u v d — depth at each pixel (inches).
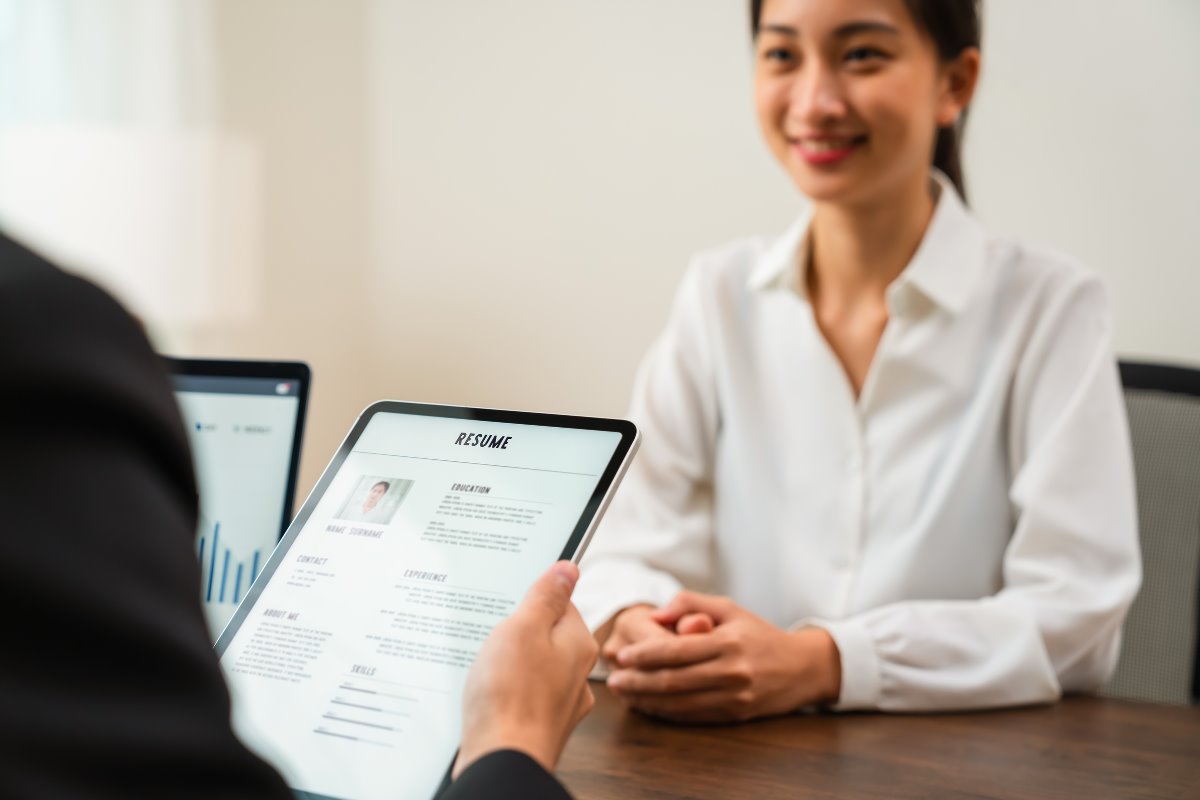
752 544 58.8
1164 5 85.4
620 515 58.9
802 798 33.2
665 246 110.7
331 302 127.7
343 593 29.4
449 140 121.3
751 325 60.6
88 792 12.7
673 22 107.9
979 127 92.7
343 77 125.1
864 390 56.8
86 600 13.2
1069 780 35.2
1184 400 60.2
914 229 56.4
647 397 61.6
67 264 15.7
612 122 112.1
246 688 28.4
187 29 118.9
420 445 31.8
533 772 21.4
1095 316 54.8
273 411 38.7
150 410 14.7
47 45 110.3
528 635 24.3
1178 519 58.9
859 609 56.0
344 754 26.8
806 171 52.9
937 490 55.2
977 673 44.8
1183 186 86.1
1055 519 51.1
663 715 41.9
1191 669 57.7
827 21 50.5
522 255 118.5
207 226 115.6
